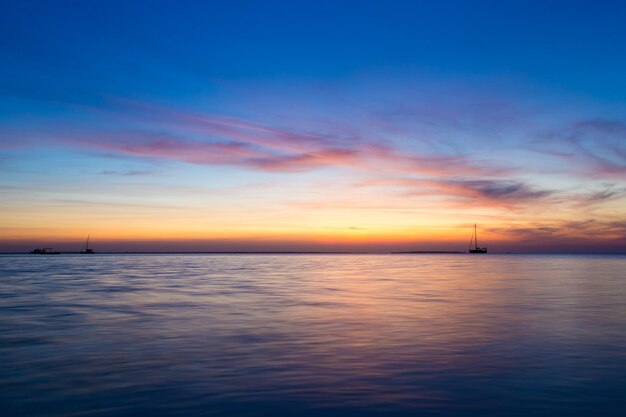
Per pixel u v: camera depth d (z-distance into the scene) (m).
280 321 19.34
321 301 26.45
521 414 9.04
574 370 11.93
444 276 52.81
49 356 13.39
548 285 38.50
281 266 91.75
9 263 106.88
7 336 16.23
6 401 9.70
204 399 9.84
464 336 16.16
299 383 10.91
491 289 34.53
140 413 9.08
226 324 18.61
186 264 104.19
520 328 17.67
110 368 12.13
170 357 13.25
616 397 9.93
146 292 31.89
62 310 22.69
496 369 12.02
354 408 9.35
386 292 32.06
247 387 10.62
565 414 9.02
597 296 29.09
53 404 9.53
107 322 19.17
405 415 9.00
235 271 66.62
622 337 15.99
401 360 12.94
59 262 118.06
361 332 16.89
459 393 10.21
